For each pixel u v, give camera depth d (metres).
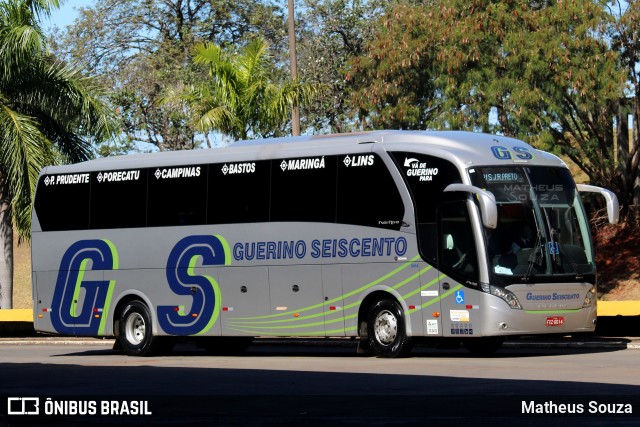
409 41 39.34
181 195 23.30
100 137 32.88
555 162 20.67
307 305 21.38
